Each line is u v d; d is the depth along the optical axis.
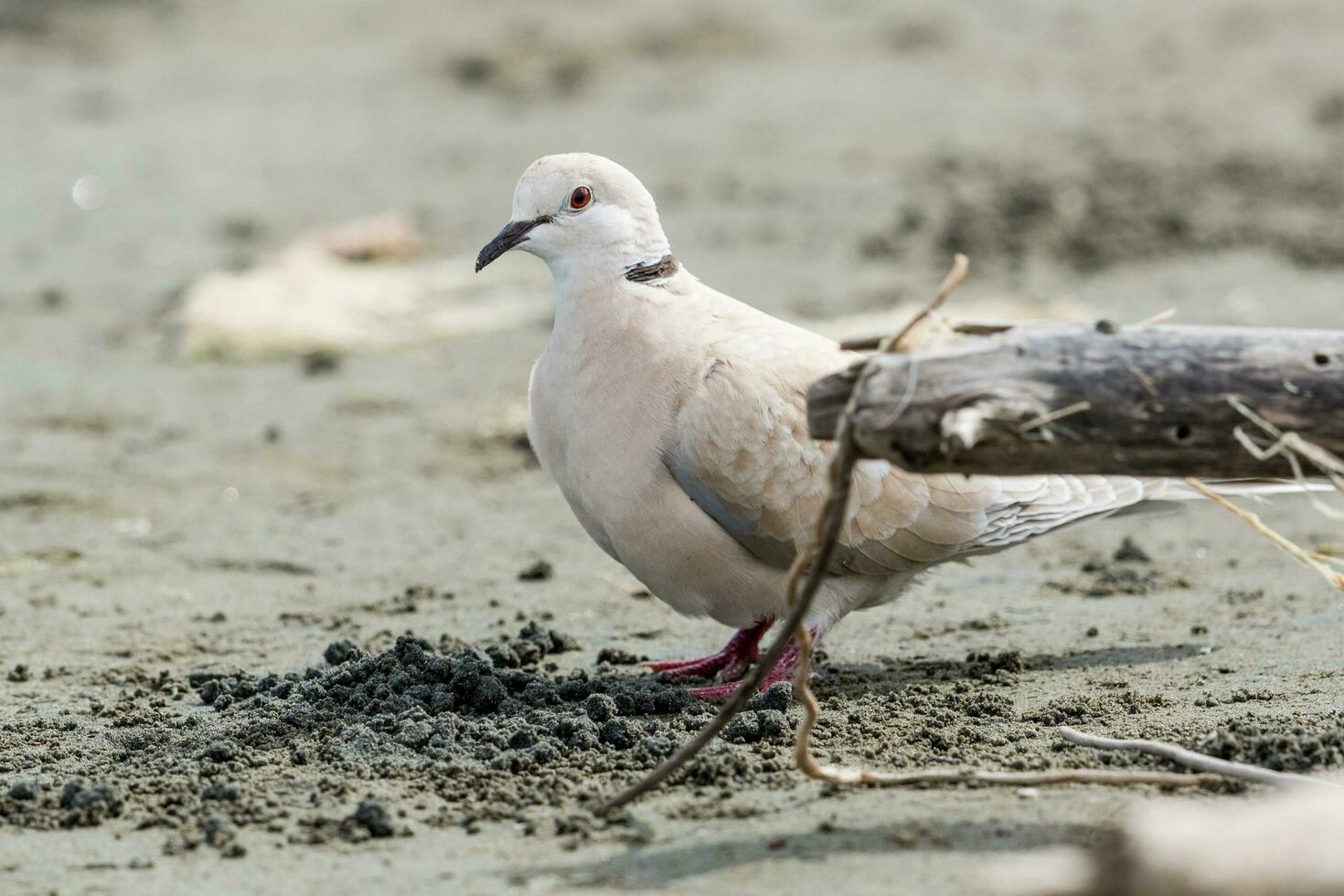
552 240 10.08
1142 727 8.84
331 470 15.91
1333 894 5.86
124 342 20.27
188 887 7.11
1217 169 23.73
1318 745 8.02
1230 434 7.00
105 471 15.94
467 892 6.94
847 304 19.64
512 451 16.36
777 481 9.77
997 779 7.54
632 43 34.69
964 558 10.48
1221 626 10.91
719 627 11.59
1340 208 22.22
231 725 9.23
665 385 9.85
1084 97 28.50
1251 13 33.41
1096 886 5.98
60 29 38.47
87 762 8.88
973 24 34.94
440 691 9.38
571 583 12.67
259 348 19.75
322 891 7.02
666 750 8.59
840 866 6.94
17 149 29.50
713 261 21.77
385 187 26.47
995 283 20.34
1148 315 18.75
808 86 30.98
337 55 35.88
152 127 30.83
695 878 6.93
